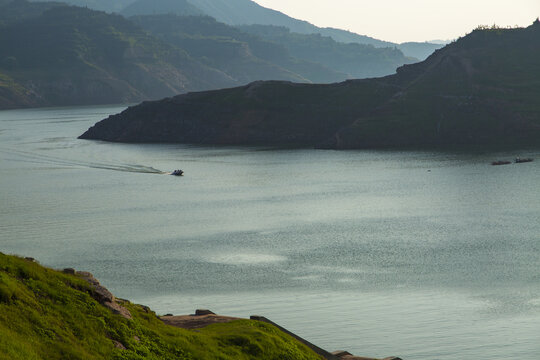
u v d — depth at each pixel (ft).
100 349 93.97
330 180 578.25
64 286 103.55
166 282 278.87
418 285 266.57
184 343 108.06
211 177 622.95
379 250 326.65
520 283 264.31
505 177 542.57
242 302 249.34
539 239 334.85
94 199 512.22
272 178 604.08
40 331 89.61
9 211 464.24
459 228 369.71
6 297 91.04
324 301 248.11
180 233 379.76
